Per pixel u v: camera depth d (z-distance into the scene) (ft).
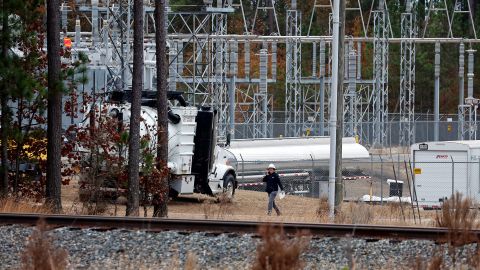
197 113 455.22
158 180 372.58
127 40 546.67
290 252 181.37
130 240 233.35
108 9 568.82
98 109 422.00
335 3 362.94
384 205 467.11
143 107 433.89
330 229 248.32
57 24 354.54
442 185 496.23
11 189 394.93
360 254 222.48
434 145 498.69
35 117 394.11
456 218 239.71
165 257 218.79
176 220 254.47
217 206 442.50
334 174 366.22
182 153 442.50
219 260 216.74
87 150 392.27
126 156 388.57
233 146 532.32
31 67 386.73
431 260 205.16
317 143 577.43
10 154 401.29
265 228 184.55
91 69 553.23
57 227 245.86
